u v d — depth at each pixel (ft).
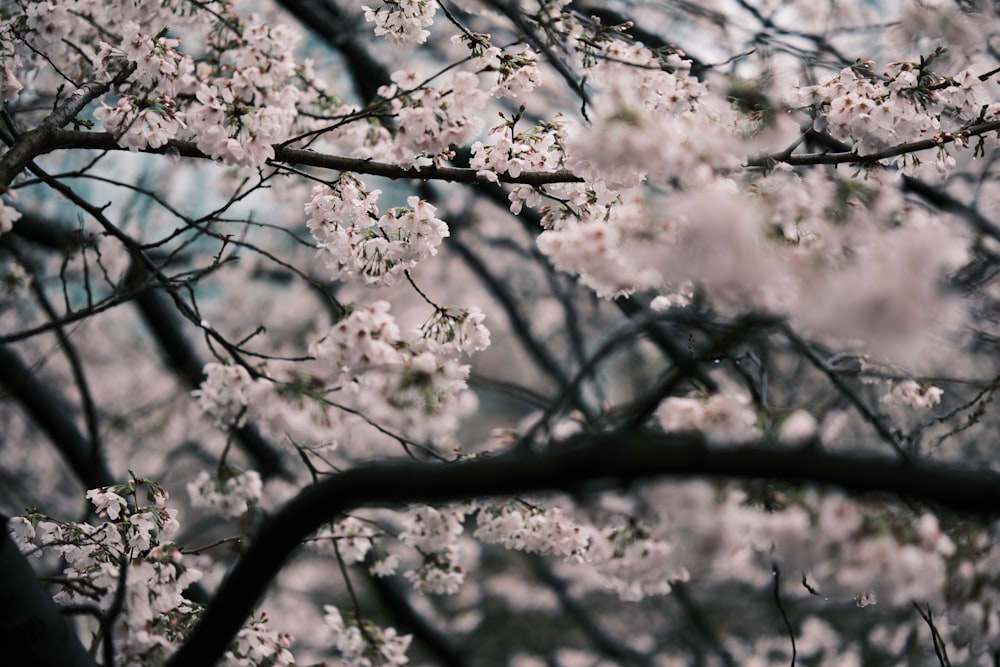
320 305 31.32
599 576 10.25
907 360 6.52
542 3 10.44
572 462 5.94
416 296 32.96
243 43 12.42
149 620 9.56
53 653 7.10
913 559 6.41
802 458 5.62
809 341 9.07
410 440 10.18
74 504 28.60
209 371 10.25
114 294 9.29
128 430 25.39
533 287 31.32
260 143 9.79
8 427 27.81
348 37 20.07
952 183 14.80
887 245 5.72
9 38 10.73
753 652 29.12
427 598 28.48
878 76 10.57
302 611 30.42
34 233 19.51
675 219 6.43
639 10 14.15
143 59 10.05
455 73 9.73
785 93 10.69
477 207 27.66
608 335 6.94
